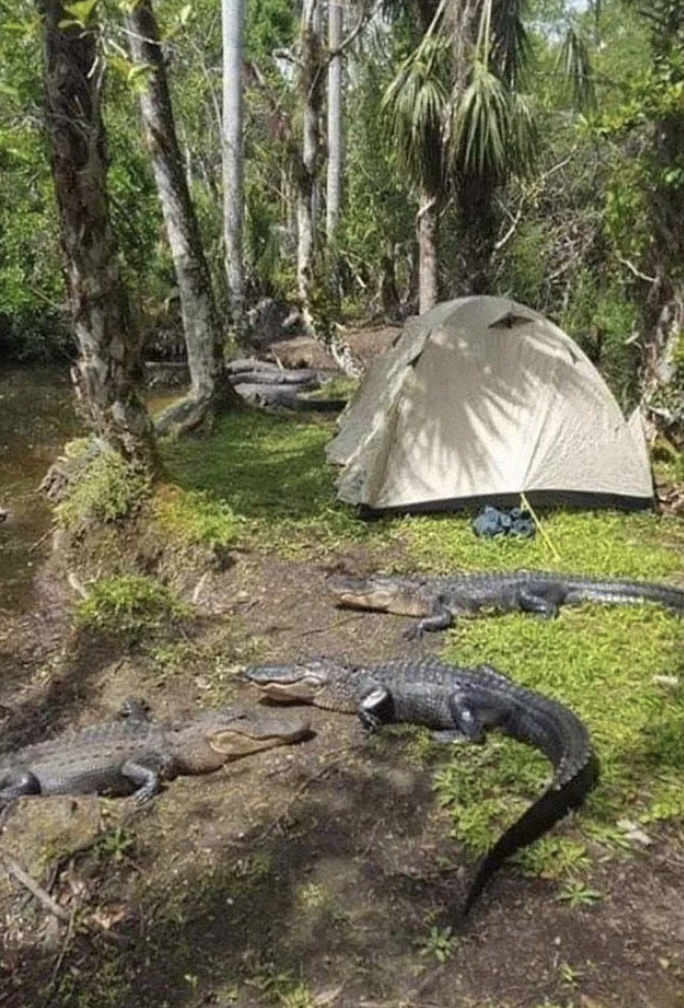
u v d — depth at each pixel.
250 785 3.65
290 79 17.28
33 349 16.53
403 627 5.04
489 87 8.75
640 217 7.25
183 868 3.19
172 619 5.33
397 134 9.51
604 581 5.16
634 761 3.62
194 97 16.84
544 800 3.17
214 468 8.00
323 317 13.69
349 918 2.91
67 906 3.10
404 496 6.64
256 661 4.76
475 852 3.16
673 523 6.46
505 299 6.89
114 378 6.36
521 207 12.14
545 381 6.62
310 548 6.14
